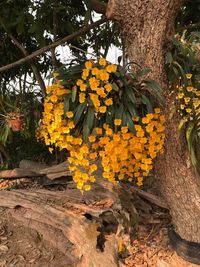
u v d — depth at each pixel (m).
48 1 2.68
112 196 2.69
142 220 2.62
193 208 2.13
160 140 1.82
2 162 4.22
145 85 1.76
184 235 2.21
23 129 3.56
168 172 2.09
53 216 2.69
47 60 4.11
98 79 1.66
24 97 3.59
